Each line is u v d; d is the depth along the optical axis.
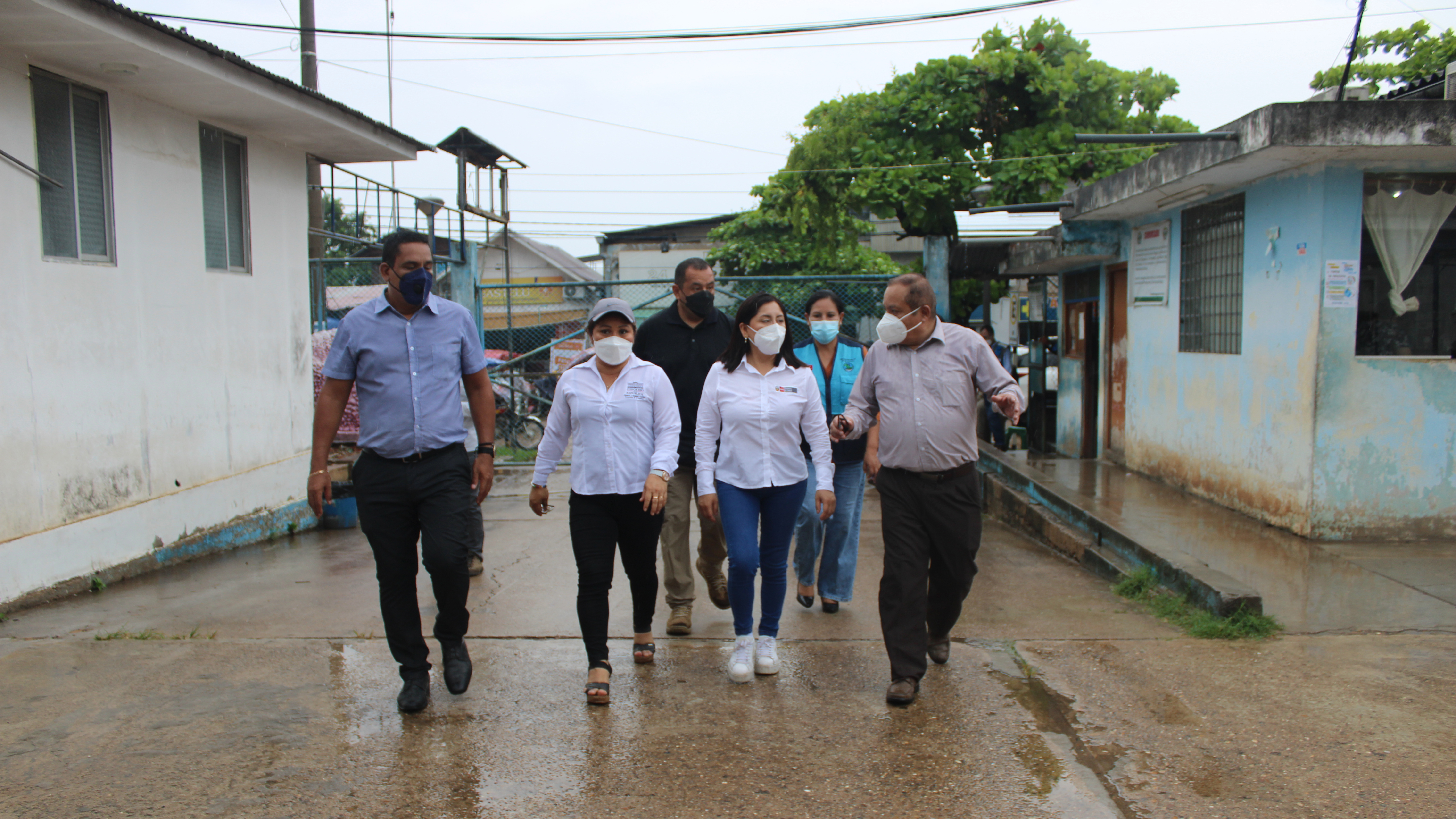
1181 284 8.35
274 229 8.50
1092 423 11.20
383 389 3.72
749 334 4.18
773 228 25.62
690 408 4.86
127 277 6.52
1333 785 3.15
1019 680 4.11
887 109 15.29
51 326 5.80
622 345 3.98
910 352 4.02
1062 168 14.59
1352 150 5.94
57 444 5.82
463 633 3.94
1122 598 5.48
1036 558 6.68
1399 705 3.76
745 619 4.16
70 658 4.37
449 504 3.74
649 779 3.23
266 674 4.18
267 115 7.50
